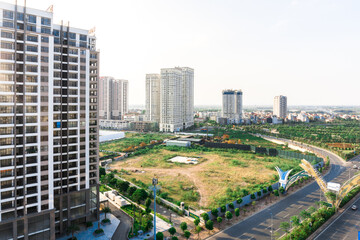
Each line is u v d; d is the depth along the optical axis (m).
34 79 80.56
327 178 157.62
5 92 74.94
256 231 91.25
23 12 79.56
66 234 89.31
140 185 138.00
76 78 92.69
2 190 73.25
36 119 80.19
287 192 131.75
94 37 101.75
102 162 182.88
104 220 97.94
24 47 78.06
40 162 80.94
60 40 89.88
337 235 89.44
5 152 75.06
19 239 76.12
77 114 92.50
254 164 188.00
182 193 127.88
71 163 92.25
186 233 83.44
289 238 84.06
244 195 121.88
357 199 123.69
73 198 92.50
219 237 87.06
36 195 79.88
